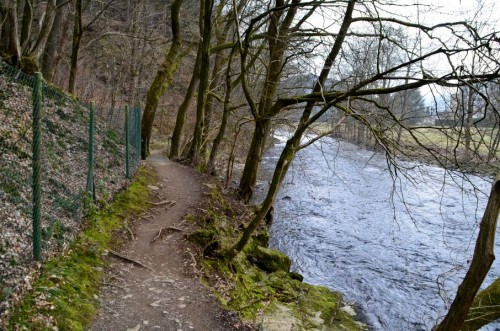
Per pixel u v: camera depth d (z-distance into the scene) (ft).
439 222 58.39
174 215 35.29
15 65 38.14
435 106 21.97
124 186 36.55
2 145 24.50
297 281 35.32
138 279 23.36
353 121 33.12
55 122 33.78
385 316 32.94
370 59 30.32
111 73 114.62
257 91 63.00
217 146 58.23
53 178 26.63
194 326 19.95
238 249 30.27
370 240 51.03
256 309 26.30
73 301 18.37
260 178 85.30
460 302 15.93
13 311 15.51
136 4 85.66
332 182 83.20
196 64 65.57
